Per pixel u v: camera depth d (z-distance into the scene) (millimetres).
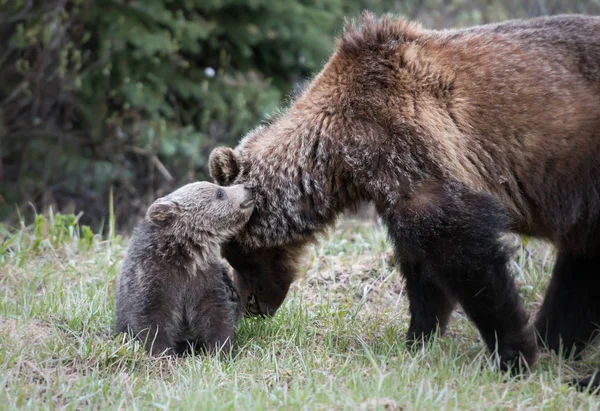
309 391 8969
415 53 10188
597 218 10008
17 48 23703
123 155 23469
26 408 8531
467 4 29094
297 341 10984
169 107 22875
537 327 11312
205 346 10758
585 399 8969
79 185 23250
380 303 12891
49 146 23281
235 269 11258
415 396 8828
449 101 10008
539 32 10227
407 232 9734
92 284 12852
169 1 22562
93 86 22922
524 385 9289
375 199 10031
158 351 10375
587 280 10906
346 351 10844
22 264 13656
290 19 23281
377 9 27078
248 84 23391
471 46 10211
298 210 10477
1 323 11055
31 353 10047
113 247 14656
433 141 9805
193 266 10680
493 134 9969
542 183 10070
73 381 9359
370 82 10203
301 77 24656
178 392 9102
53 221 15211
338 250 15047
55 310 11562
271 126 10867
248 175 10703
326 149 10250
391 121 9953
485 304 9656
